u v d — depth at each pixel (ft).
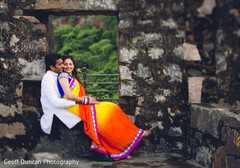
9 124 9.49
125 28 10.07
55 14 10.27
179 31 10.34
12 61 9.46
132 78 10.11
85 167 8.52
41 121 9.21
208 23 10.63
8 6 9.43
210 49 10.58
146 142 10.20
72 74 9.82
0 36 9.38
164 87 10.25
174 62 10.27
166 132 10.25
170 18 10.30
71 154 9.71
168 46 10.26
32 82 10.07
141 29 10.14
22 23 9.49
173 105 10.27
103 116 8.84
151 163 8.91
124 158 9.41
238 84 9.55
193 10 10.53
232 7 10.10
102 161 9.10
